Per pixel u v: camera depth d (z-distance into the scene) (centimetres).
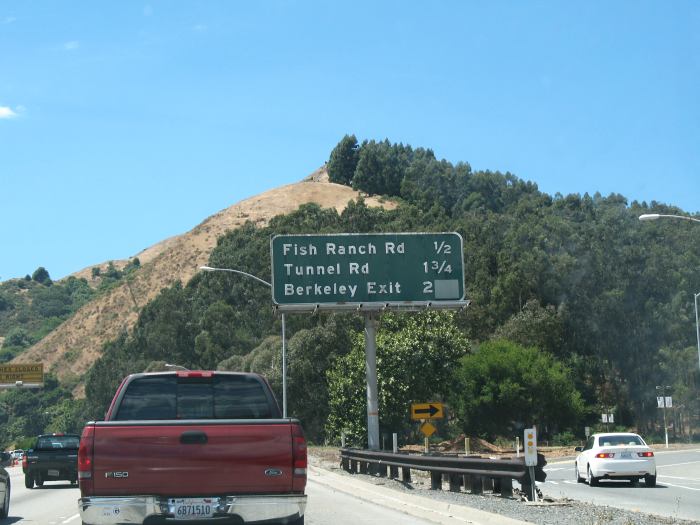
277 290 3728
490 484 2183
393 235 3816
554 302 9956
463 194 18525
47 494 2744
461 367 6844
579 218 13612
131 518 988
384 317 6072
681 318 9412
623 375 9588
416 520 1791
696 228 10875
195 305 12162
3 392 15812
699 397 8806
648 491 2508
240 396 1162
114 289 19175
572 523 1492
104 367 11831
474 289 10125
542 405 7219
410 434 6406
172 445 1002
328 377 5997
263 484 1013
